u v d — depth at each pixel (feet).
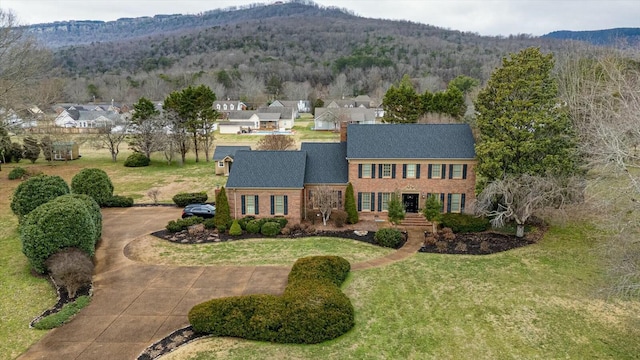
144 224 126.72
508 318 75.36
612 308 77.56
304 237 114.32
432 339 69.82
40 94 217.97
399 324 73.97
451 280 89.15
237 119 341.00
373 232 116.78
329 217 126.62
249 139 282.36
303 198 127.44
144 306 79.82
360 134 129.80
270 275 91.81
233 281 89.40
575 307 78.23
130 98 456.45
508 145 111.65
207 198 154.10
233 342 68.59
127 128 228.43
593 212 106.42
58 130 221.66
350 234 115.75
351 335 70.64
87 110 379.35
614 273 72.08
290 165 126.52
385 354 66.03
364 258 100.53
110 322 74.49
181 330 71.72
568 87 171.12
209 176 189.57
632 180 67.62
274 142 199.82
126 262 99.66
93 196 143.54
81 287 86.99
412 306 79.61
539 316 75.66
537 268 93.81
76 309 77.97
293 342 68.44
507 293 83.56
